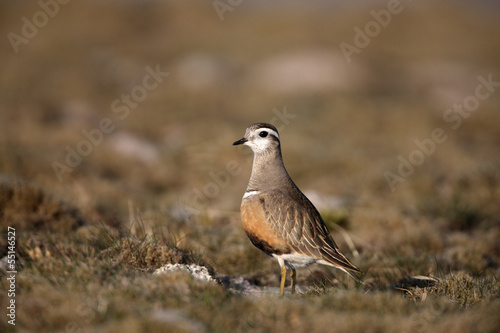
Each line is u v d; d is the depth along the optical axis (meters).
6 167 31.48
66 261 16.02
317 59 70.06
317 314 12.92
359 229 25.97
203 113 55.56
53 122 47.62
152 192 34.81
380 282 19.16
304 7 104.62
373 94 63.44
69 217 22.95
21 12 90.75
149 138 46.88
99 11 96.31
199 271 16.22
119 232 19.80
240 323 12.41
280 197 17.59
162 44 85.69
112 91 62.84
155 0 105.94
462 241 24.75
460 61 81.69
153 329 11.62
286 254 17.38
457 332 12.24
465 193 32.16
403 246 23.92
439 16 100.75
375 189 34.69
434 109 56.41
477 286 16.98
